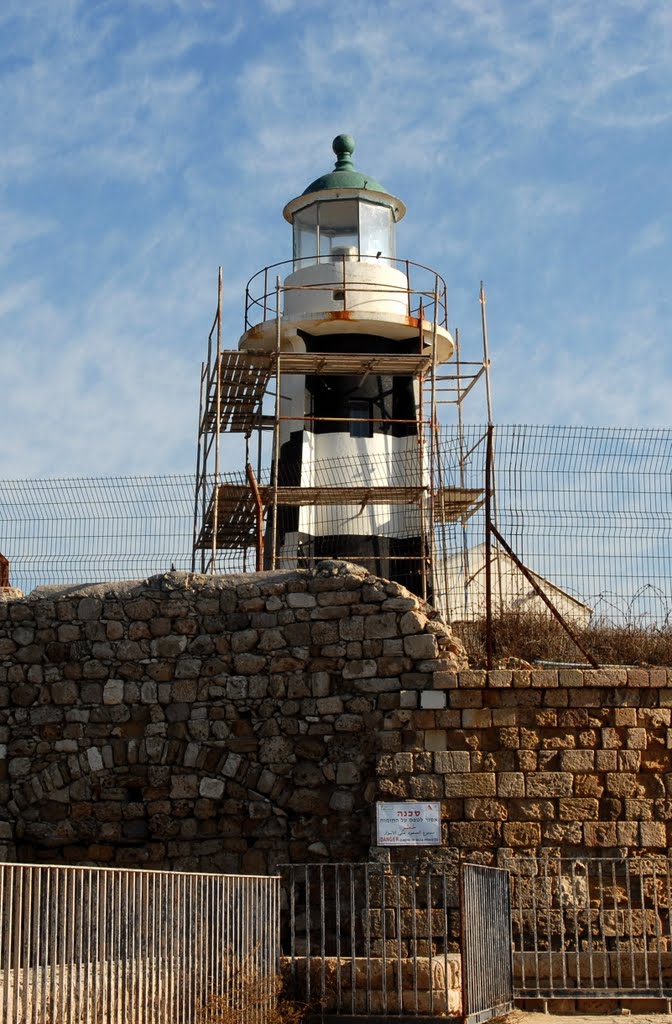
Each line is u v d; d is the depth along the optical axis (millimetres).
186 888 11602
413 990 13516
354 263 27703
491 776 16766
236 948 12719
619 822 16656
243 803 17547
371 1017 13398
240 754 17688
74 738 18297
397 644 17312
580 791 16719
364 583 17609
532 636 20031
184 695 18031
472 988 13188
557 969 15734
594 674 16953
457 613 23141
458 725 16953
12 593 19172
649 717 16938
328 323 26719
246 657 17906
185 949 11508
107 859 17953
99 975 9914
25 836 18250
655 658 19875
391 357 26047
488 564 17359
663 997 15102
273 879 13930
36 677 18609
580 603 19016
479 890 13875
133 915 10578
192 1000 11539
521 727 16891
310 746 17406
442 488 24766
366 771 17156
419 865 16562
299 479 26641
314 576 17859
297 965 13906
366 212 28906
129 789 18047
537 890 16359
